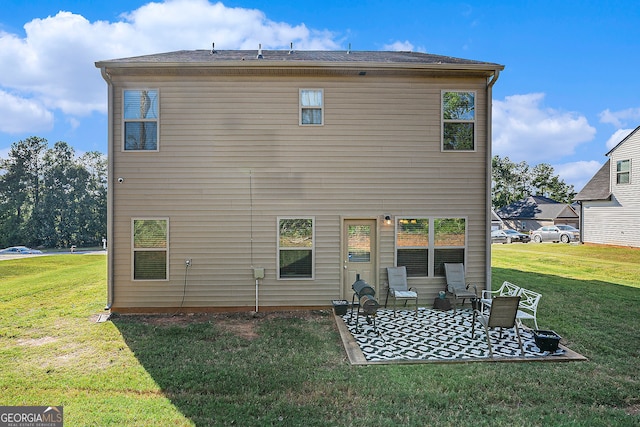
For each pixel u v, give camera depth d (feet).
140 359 17.98
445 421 12.76
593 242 73.82
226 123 27.12
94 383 15.34
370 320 24.57
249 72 26.84
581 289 34.30
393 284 27.27
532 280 39.06
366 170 27.66
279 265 27.43
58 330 22.34
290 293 27.48
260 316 25.89
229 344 20.15
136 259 26.86
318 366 17.31
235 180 27.20
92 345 19.84
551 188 212.64
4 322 23.86
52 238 151.33
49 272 44.78
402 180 27.84
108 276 26.50
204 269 27.07
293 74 27.12
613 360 18.25
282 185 27.37
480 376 16.22
